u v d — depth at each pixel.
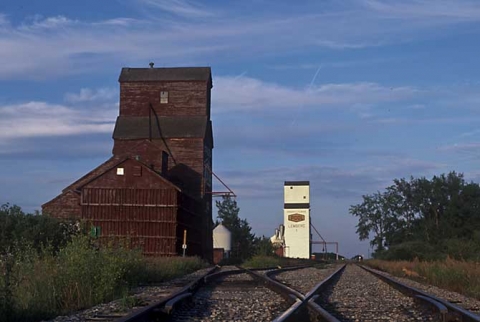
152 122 76.56
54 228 37.31
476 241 65.75
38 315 13.67
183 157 74.88
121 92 77.94
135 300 16.03
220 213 112.62
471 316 12.02
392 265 52.41
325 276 34.50
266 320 13.30
